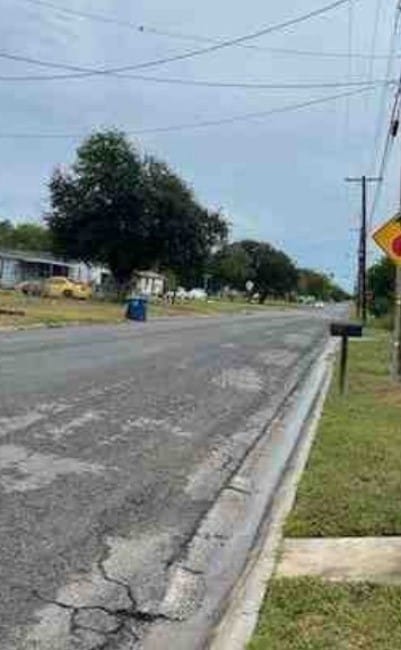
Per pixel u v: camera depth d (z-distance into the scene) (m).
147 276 112.75
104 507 9.35
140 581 7.45
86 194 79.56
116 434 13.21
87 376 19.61
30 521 8.59
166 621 6.73
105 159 79.06
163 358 25.95
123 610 6.85
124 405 15.97
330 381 23.16
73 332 34.47
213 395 19.06
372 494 9.91
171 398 17.66
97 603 6.92
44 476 10.29
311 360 31.73
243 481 11.34
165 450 12.58
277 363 28.81
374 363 28.73
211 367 24.86
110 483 10.36
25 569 7.41
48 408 14.69
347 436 13.59
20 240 145.12
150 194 79.44
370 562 7.82
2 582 7.11
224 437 14.23
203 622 6.74
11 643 6.12
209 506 9.94
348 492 9.98
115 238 79.75
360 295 82.94
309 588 7.05
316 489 10.10
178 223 80.25
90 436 12.78
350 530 8.72
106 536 8.45
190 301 107.94
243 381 22.38
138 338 33.59
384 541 8.43
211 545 8.55
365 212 82.19
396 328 23.28
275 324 61.38
